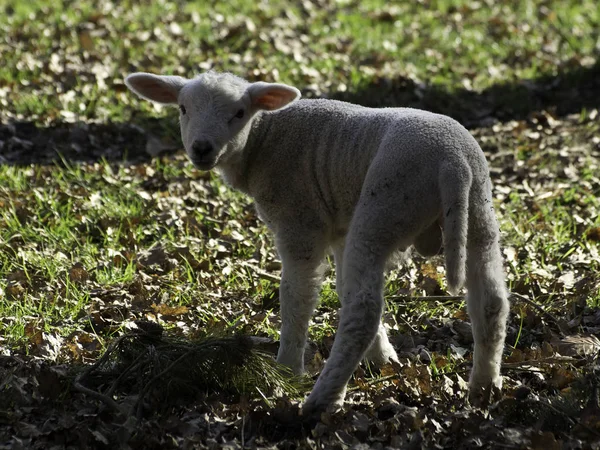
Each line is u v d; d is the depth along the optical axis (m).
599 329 6.36
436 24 14.64
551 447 4.61
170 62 12.36
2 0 14.42
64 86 11.41
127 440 4.72
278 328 6.48
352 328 4.93
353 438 4.76
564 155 9.94
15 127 10.34
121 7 14.35
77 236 8.02
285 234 5.59
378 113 5.40
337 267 5.85
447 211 4.88
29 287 6.99
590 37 14.30
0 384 5.31
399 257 5.29
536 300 6.88
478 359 5.23
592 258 7.46
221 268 7.46
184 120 5.79
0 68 11.73
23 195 8.67
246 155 5.77
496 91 11.94
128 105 10.98
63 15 13.69
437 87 11.83
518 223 8.26
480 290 5.11
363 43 13.48
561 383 5.51
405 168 4.95
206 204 8.73
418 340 6.39
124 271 7.36
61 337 6.17
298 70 12.12
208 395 5.38
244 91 5.67
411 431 4.89
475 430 4.81
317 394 4.98
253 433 4.93
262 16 14.23
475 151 5.09
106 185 9.12
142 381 5.32
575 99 11.88
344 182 5.36
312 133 5.56
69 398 5.23
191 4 14.74
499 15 15.23
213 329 5.73
